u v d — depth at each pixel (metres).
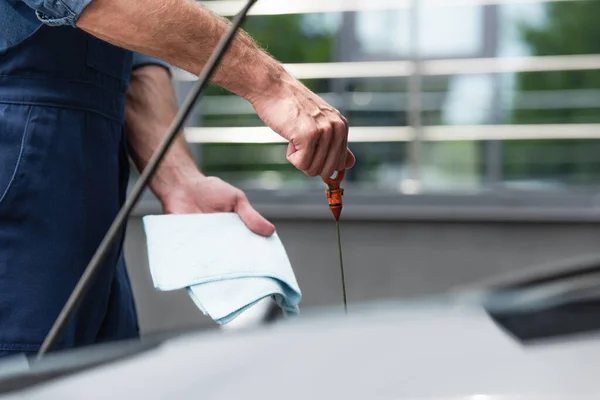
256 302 1.35
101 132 1.53
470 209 4.32
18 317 1.44
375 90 5.52
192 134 4.91
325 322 0.73
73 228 1.48
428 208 4.36
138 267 4.37
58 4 1.30
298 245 4.45
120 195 1.68
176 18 1.30
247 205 1.53
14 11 1.42
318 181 5.42
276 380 0.63
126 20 1.30
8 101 1.44
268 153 5.50
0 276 1.44
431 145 5.59
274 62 1.37
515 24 6.30
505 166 5.63
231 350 0.70
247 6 0.93
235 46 1.32
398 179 5.32
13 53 1.44
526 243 4.30
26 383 0.71
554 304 0.73
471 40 5.54
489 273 4.32
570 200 4.27
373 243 4.39
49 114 1.45
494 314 0.71
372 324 0.71
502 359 0.62
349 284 4.41
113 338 1.65
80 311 1.51
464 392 0.59
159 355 0.72
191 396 0.63
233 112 5.38
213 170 5.56
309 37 6.80
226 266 1.39
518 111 5.93
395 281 4.39
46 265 1.46
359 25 5.55
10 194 1.43
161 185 1.63
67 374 0.71
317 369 0.64
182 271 1.39
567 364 0.61
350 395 0.60
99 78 1.52
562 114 6.02
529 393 0.58
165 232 1.45
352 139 4.82
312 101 1.35
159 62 1.75
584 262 0.86
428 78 5.66
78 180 1.48
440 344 0.65
